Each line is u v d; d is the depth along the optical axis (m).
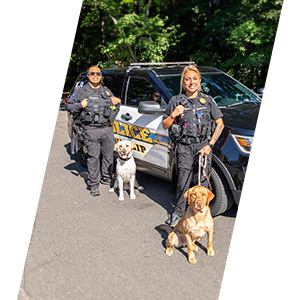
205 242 2.97
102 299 2.37
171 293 2.41
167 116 3.02
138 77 3.99
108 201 3.78
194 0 9.80
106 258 2.79
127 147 3.59
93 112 3.69
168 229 2.99
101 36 9.85
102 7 9.21
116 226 3.25
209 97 2.99
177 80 3.80
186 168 3.07
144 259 2.77
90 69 3.62
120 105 4.13
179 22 10.11
